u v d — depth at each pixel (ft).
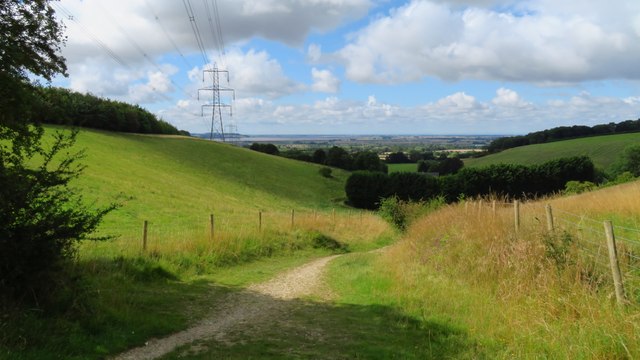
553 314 24.11
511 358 21.07
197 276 47.52
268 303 37.24
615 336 18.99
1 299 23.99
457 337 25.04
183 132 369.50
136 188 131.44
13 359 19.54
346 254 75.82
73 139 30.66
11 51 28.02
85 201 100.68
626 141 298.56
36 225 25.76
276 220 92.43
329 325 29.76
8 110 28.71
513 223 39.22
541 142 371.56
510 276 30.71
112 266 40.78
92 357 22.82
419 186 225.56
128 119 271.28
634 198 46.62
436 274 37.88
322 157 326.03
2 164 26.45
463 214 50.03
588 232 33.68
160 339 26.96
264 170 252.21
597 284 24.98
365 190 230.48
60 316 25.80
